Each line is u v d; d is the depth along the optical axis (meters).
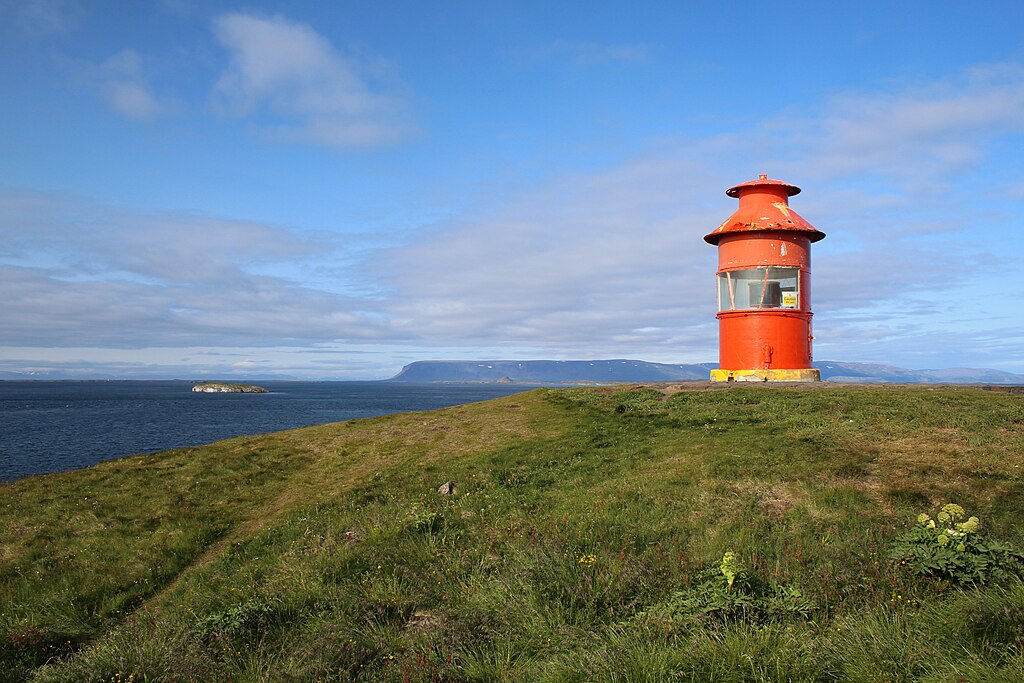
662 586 8.59
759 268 23.88
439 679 6.61
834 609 7.56
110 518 15.56
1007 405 16.89
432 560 10.31
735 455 14.43
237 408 113.88
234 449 22.41
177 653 7.59
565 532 10.72
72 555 13.23
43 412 96.88
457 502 13.77
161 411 101.81
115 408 110.94
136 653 7.71
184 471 19.62
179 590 11.36
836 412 17.59
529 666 6.78
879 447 14.20
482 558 10.05
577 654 6.68
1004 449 13.45
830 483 12.12
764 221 23.72
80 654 8.09
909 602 7.45
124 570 12.41
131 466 20.61
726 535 10.31
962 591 7.48
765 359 23.67
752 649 6.32
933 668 5.86
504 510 12.88
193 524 14.95
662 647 6.62
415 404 137.75
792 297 23.94
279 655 7.53
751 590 7.75
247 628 8.35
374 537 11.52
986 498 11.12
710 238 25.38
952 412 16.31
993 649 6.07
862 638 6.46
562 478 14.95
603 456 16.28
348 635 7.59
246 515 15.71
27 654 8.59
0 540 14.22
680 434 17.44
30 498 17.50
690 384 24.53
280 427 65.88
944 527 8.58
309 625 8.30
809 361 24.33
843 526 10.34
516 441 19.30
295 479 18.38
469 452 18.73
